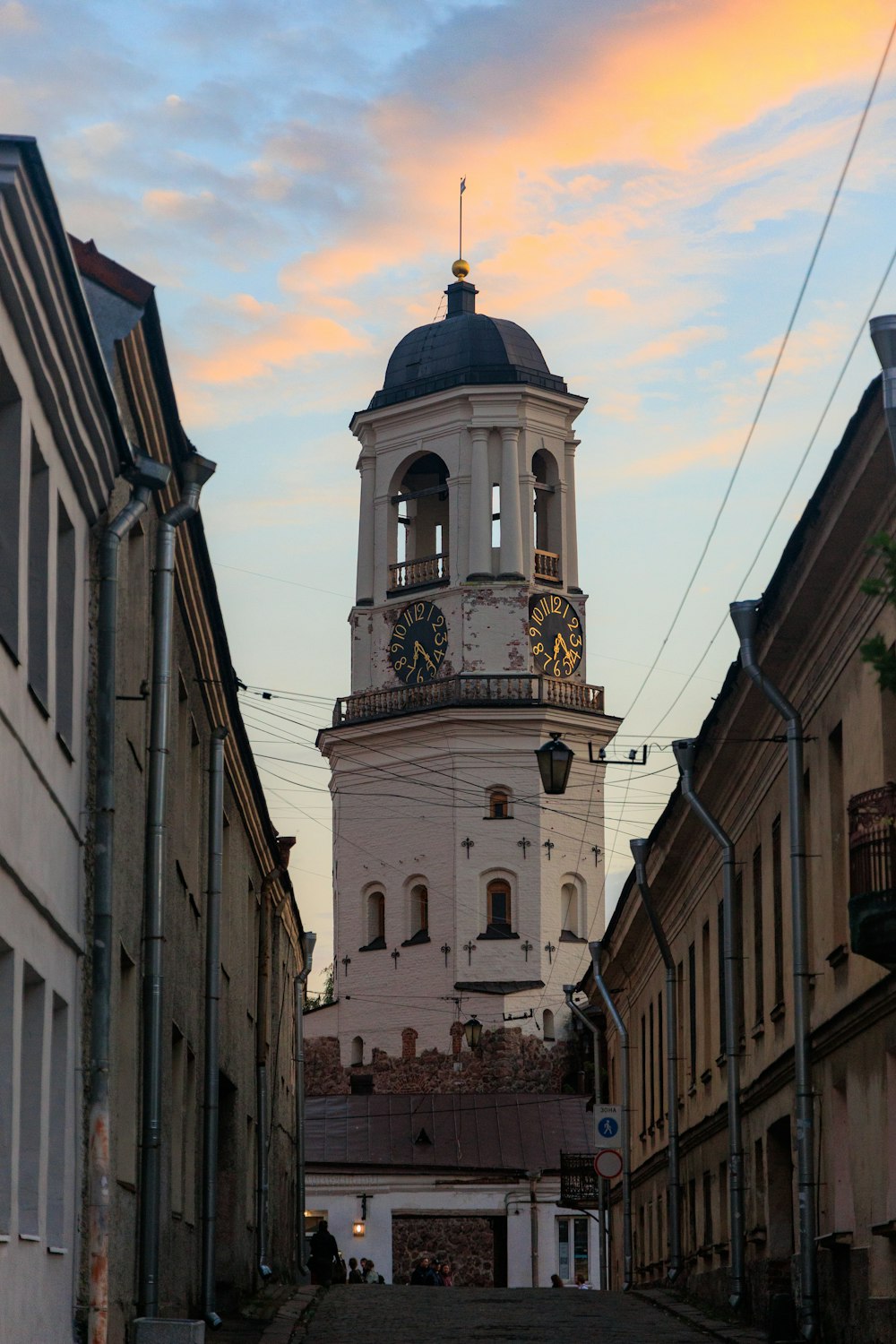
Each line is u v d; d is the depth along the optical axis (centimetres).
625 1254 4119
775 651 2206
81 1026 1569
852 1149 2006
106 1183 1573
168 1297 2066
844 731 2022
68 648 1545
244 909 3172
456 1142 7062
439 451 7750
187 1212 2291
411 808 7681
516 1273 6550
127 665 1847
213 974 2416
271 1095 3819
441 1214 6606
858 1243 1962
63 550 1552
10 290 1224
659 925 3403
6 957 1311
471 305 8319
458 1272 6625
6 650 1259
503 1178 6638
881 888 1639
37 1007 1416
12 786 1295
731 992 2644
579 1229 6631
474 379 7669
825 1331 2088
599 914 7638
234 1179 2952
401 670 7731
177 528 2002
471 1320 2750
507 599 7581
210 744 2514
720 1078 3017
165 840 1983
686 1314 2791
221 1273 2906
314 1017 7825
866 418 1662
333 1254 4769
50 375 1351
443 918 7562
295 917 4462
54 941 1461
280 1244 4203
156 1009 1844
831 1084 2120
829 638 2052
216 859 2466
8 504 1302
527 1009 7431
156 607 1903
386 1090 7562
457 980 7488
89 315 1373
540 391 7688
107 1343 1573
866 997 1892
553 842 7556
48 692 1426
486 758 7569
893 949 1608
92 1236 1562
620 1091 4888
